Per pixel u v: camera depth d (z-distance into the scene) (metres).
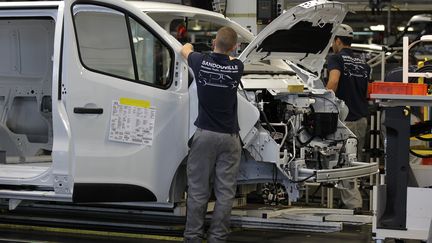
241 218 6.88
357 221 6.98
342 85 7.77
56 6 5.61
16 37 7.16
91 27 5.72
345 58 7.75
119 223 6.95
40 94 7.16
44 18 5.77
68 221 7.12
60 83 5.58
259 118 6.11
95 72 5.68
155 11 6.30
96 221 7.04
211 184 6.21
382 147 8.43
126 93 5.79
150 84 5.92
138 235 6.62
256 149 6.08
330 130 6.38
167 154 5.97
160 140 5.93
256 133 6.07
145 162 5.88
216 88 5.79
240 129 6.05
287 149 6.21
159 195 5.97
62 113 5.56
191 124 6.03
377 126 8.01
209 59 5.83
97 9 5.72
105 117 5.71
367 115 8.00
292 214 7.06
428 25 10.28
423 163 5.99
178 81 6.03
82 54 5.66
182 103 6.02
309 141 6.33
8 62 7.23
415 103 4.99
